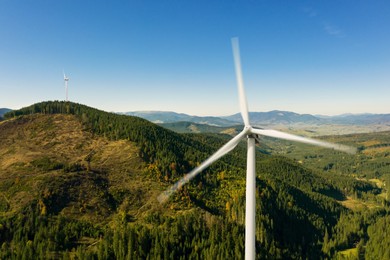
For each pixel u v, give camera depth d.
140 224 145.00
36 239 126.81
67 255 116.94
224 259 122.12
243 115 38.19
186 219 145.88
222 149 38.00
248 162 37.34
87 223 144.38
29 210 143.00
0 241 127.38
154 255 121.06
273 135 35.88
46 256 117.62
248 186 36.91
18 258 114.50
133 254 119.75
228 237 136.88
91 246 129.25
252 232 36.19
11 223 135.00
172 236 134.00
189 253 130.00
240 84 38.47
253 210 36.47
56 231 132.00
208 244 133.12
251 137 37.72
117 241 125.38
